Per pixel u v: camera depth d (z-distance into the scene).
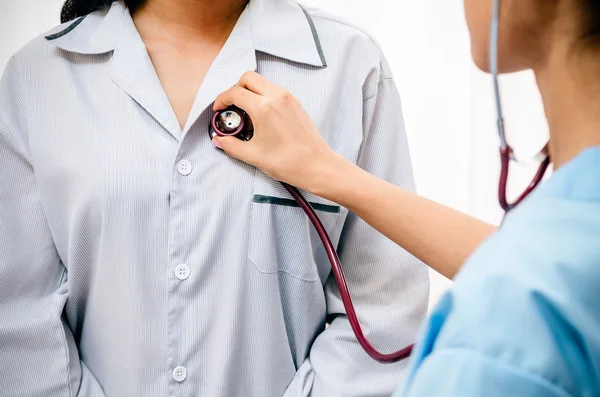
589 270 0.44
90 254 0.96
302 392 1.00
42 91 0.97
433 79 1.82
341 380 1.00
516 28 0.55
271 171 0.93
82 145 0.93
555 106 0.54
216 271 0.95
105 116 0.94
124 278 0.94
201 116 0.96
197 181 0.94
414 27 1.79
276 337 0.98
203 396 0.97
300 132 0.93
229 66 0.98
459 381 0.43
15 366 0.97
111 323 0.97
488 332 0.44
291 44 1.01
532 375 0.42
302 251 0.98
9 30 1.64
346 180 0.93
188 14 0.99
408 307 1.06
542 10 0.53
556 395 0.42
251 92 0.94
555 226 0.46
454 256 0.89
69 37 0.98
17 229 0.98
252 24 1.01
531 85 1.82
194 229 0.94
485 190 1.87
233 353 0.95
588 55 0.51
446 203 1.88
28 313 0.98
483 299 0.45
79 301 1.01
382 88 1.06
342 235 1.09
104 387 1.00
